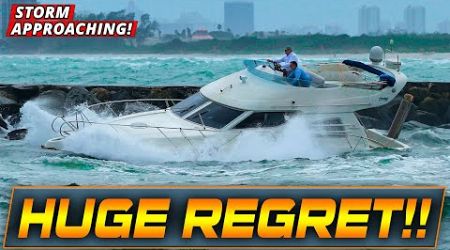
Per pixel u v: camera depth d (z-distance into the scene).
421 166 40.56
